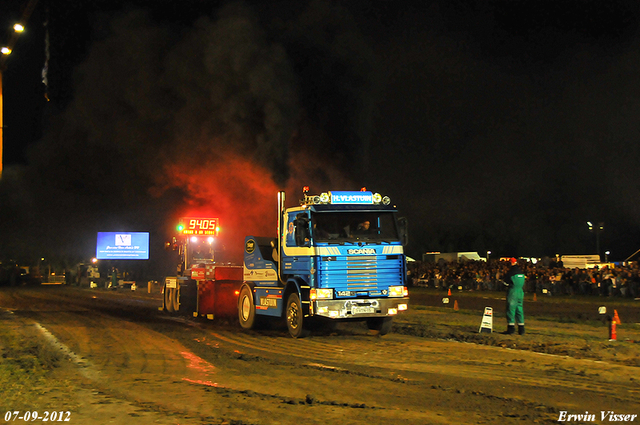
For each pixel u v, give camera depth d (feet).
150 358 38.32
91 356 39.22
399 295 47.29
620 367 33.81
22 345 44.32
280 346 43.50
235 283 61.11
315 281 45.21
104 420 22.82
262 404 25.53
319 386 29.27
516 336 46.83
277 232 50.85
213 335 50.52
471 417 23.52
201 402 25.85
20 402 25.64
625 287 90.89
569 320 58.95
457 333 49.03
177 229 71.72
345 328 54.70
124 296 112.68
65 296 112.88
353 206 46.91
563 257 132.67
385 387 28.99
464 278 120.98
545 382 29.96
